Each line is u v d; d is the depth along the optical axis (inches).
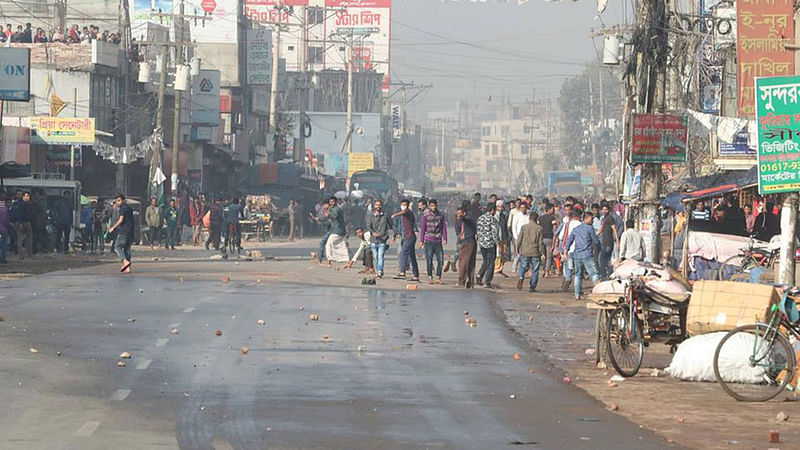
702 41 2005.4
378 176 5172.2
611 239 1883.6
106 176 3481.8
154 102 3902.6
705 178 1737.2
